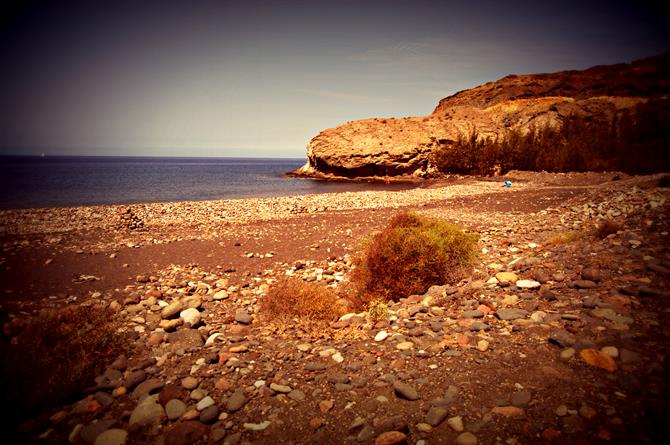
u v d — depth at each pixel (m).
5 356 4.05
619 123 46.38
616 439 2.31
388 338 4.55
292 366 4.10
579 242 7.47
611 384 2.87
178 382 3.88
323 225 16.39
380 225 15.77
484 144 54.97
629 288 4.43
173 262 10.58
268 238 13.82
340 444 2.77
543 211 16.58
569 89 84.25
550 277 5.50
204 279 8.86
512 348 3.73
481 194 28.20
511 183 36.19
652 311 3.87
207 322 6.02
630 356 3.15
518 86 95.06
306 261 10.43
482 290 5.57
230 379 3.87
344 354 4.30
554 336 3.65
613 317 3.87
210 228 16.41
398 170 58.84
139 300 7.18
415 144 60.00
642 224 7.45
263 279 8.81
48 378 3.78
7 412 3.33
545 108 61.53
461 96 112.56
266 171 101.81
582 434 2.41
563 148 45.19
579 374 3.08
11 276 9.16
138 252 11.83
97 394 3.65
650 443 2.22
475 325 4.34
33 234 15.23
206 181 59.16
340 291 7.43
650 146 37.06
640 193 14.21
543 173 43.28
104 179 62.19
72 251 12.00
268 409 3.30
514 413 2.75
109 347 4.65
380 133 63.88
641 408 2.54
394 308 5.72
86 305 6.53
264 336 5.17
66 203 30.36
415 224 7.50
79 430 3.15
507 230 12.21
